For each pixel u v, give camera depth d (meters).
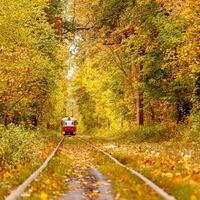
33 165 22.97
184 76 46.44
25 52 38.28
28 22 41.56
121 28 57.91
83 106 147.75
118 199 14.36
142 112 63.31
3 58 35.25
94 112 143.62
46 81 48.44
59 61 59.06
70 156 36.09
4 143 24.20
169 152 29.92
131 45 56.50
